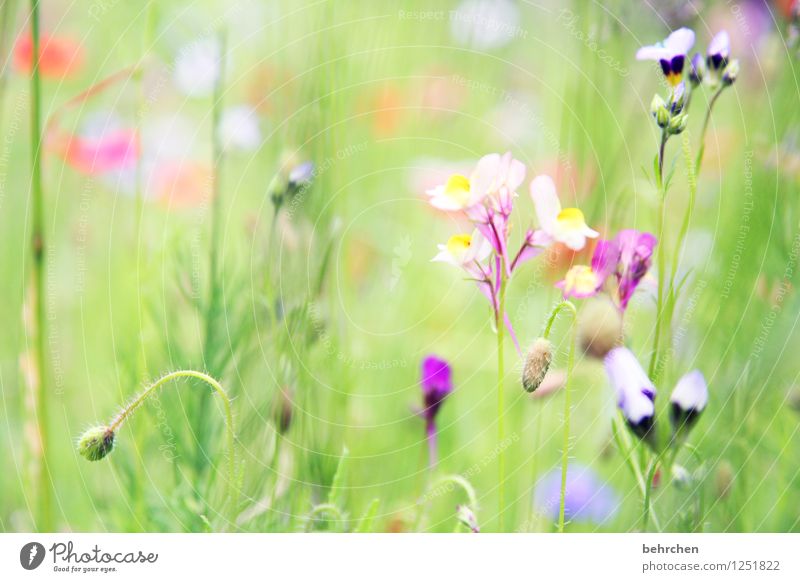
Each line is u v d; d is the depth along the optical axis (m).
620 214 1.06
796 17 1.08
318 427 1.03
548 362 0.98
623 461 1.04
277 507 1.02
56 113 1.11
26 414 1.02
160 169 1.10
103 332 1.08
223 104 1.11
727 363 1.03
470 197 0.98
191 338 1.05
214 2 1.12
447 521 1.04
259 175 1.09
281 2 1.09
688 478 1.00
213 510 1.02
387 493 1.04
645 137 1.08
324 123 1.05
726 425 1.02
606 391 1.04
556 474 1.04
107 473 1.04
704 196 1.08
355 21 1.10
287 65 1.08
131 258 1.07
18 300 1.08
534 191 0.99
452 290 1.11
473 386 1.08
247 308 1.03
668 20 1.09
